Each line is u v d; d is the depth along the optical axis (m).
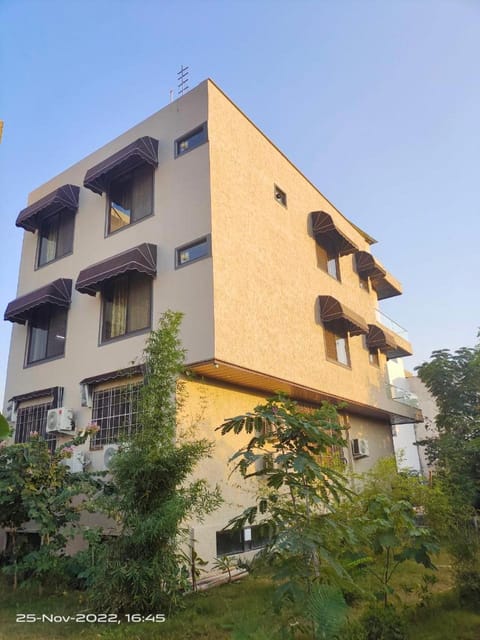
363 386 17.44
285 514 6.11
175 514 7.32
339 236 16.73
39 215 15.56
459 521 9.17
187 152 12.29
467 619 6.32
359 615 6.17
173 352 8.85
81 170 15.26
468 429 17.81
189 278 11.12
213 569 9.77
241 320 11.24
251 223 12.73
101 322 12.83
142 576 7.26
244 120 13.64
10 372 15.09
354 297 18.53
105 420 11.86
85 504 8.98
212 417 11.34
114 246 13.23
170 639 6.32
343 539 6.24
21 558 10.30
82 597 8.51
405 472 10.60
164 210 12.30
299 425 6.12
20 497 9.73
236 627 5.55
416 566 9.34
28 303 14.10
